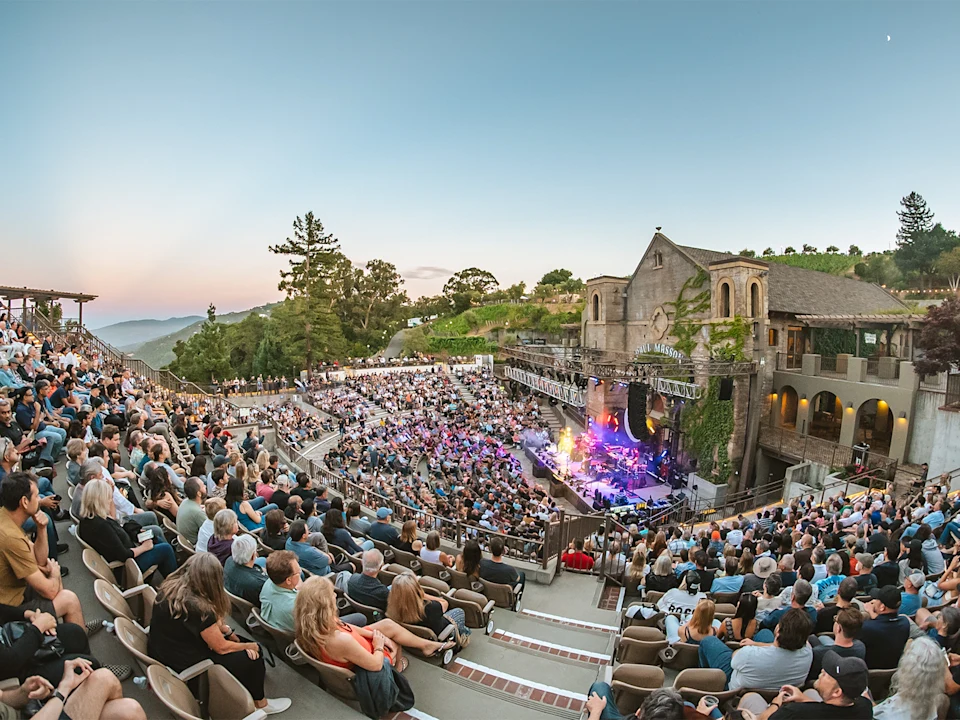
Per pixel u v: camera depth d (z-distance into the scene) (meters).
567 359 40.34
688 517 28.67
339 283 84.56
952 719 4.59
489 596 8.93
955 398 24.64
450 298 110.62
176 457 13.94
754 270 33.34
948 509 14.25
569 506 32.59
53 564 5.08
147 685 4.49
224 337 71.50
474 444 36.19
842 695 3.95
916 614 6.59
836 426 36.03
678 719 3.61
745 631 6.17
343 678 4.95
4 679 3.86
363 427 36.16
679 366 32.59
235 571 6.23
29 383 13.98
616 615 9.38
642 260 41.66
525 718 5.40
